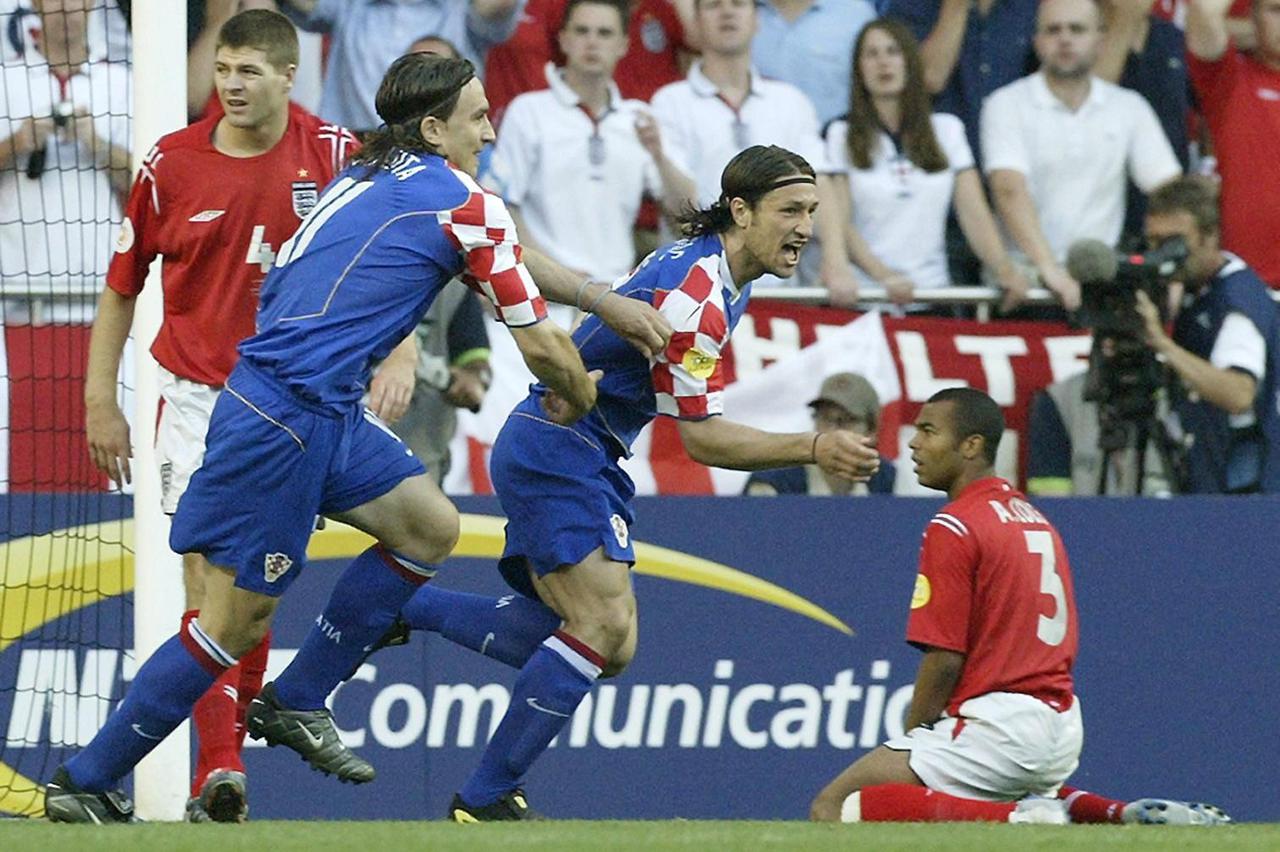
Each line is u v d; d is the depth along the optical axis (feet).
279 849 42.55
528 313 51.34
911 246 90.99
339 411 50.72
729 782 81.87
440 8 89.61
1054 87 92.12
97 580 79.10
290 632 79.82
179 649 51.34
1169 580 84.23
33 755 78.13
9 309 83.82
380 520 54.70
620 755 81.51
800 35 91.66
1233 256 91.40
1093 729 83.41
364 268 50.70
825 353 88.89
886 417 88.63
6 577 78.54
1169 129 93.09
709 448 56.95
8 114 85.76
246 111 58.54
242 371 50.70
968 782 63.10
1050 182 92.02
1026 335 89.92
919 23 92.22
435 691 80.79
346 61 89.25
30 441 82.53
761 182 57.16
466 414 85.35
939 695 63.62
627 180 90.33
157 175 59.67
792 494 85.30
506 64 90.07
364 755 80.18
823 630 82.84
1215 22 92.84
